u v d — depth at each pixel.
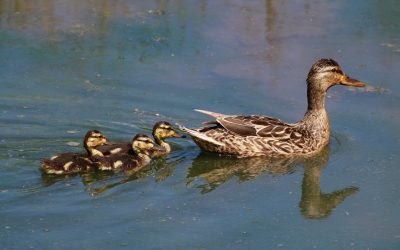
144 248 11.53
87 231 11.90
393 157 14.96
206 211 12.85
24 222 12.08
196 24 20.61
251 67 18.59
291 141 15.45
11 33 19.75
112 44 19.52
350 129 16.19
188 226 12.27
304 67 18.58
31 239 11.59
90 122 16.06
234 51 19.34
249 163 15.16
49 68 18.33
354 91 17.84
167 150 15.43
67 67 18.41
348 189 13.92
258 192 13.75
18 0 21.66
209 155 15.41
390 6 21.81
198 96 17.23
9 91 17.19
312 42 19.84
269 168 14.95
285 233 12.30
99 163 14.15
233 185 14.03
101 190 13.38
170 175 14.30
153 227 12.16
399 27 20.64
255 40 19.89
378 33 20.34
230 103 16.94
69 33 19.88
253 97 17.23
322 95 15.67
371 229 12.50
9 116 16.05
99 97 17.12
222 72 18.36
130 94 17.30
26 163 14.19
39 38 19.59
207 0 22.08
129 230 12.02
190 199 13.25
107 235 11.83
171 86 17.67
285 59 18.98
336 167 14.84
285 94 17.41
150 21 20.66
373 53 19.30
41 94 17.14
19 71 18.12
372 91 17.69
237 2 21.97
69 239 11.65
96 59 18.81
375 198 13.55
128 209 12.70
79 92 17.33
